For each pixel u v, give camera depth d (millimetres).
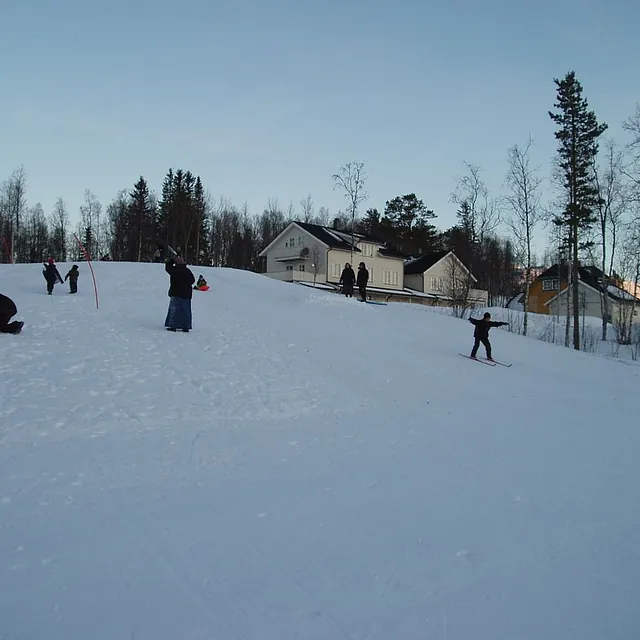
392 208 81750
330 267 51656
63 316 14930
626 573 4508
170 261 14266
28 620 3498
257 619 3635
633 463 7805
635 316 50531
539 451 8117
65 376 9539
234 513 5293
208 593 3912
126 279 24141
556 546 4941
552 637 3598
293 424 8594
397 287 57219
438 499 5938
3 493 5398
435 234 81250
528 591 4148
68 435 7195
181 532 4836
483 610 3863
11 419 7441
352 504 5664
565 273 56531
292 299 22188
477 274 66250
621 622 3801
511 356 17297
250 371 11242
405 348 15945
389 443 7996
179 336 13555
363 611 3783
